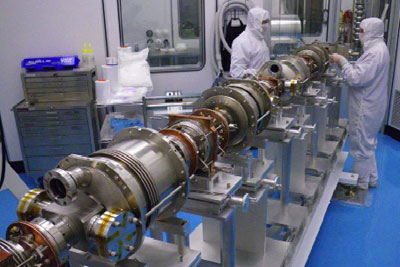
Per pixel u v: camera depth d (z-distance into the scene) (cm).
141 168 98
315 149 316
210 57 410
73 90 334
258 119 168
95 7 362
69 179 84
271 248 215
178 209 114
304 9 429
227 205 138
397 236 266
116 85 356
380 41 293
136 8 381
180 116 139
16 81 364
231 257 154
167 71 404
